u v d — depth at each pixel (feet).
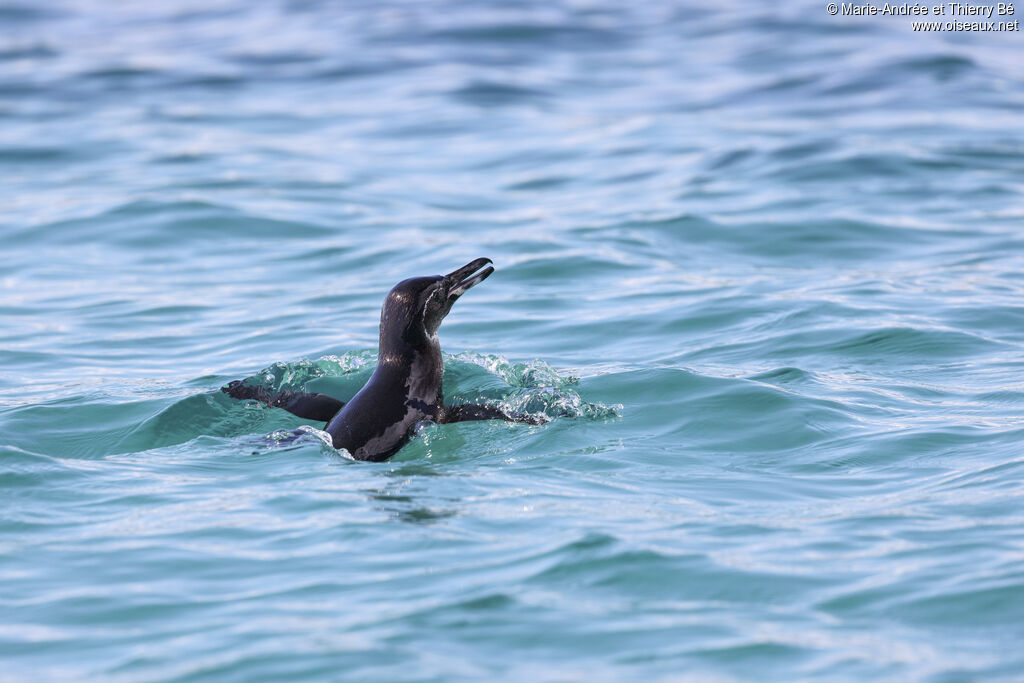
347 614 39.29
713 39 230.27
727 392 66.49
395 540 45.83
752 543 44.80
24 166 150.30
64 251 112.88
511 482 53.42
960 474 53.06
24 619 39.78
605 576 41.86
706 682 34.50
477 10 261.44
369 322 88.17
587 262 104.58
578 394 67.77
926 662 35.40
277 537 46.57
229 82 204.03
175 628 38.78
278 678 35.06
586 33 237.66
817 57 208.74
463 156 157.07
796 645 36.68
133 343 84.89
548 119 177.27
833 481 53.31
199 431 63.41
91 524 48.78
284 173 146.10
